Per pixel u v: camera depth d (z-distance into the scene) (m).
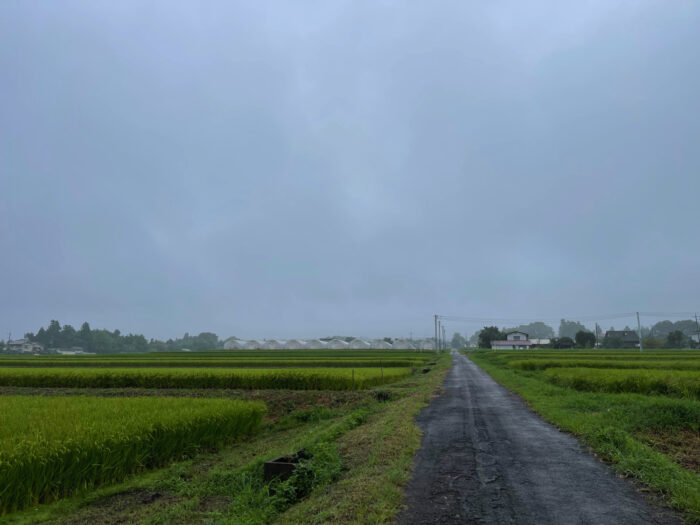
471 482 6.79
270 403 19.78
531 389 20.41
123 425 9.47
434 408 15.50
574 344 112.81
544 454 8.55
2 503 6.93
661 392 16.95
